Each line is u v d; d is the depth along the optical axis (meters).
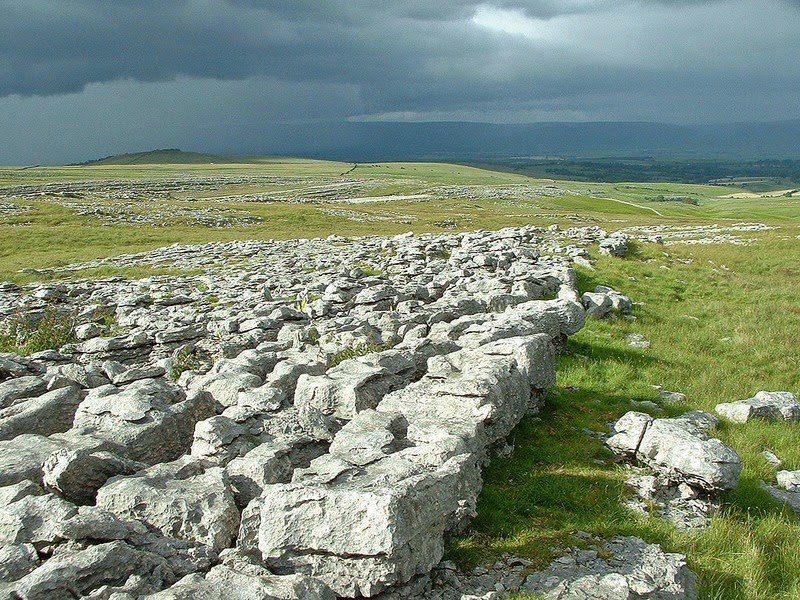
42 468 9.94
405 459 9.98
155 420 11.84
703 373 20.56
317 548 8.35
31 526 8.30
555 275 31.38
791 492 13.09
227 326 22.89
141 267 42.94
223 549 8.72
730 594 9.52
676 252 46.91
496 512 11.07
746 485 12.94
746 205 193.62
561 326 20.34
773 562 10.38
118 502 9.15
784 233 56.38
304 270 38.34
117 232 65.88
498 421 12.92
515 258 37.59
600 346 22.17
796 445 15.23
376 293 25.16
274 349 19.64
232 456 11.05
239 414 12.06
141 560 8.03
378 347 18.73
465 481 9.95
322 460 9.91
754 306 30.95
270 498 8.60
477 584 9.18
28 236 61.62
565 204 152.50
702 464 11.75
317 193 166.75
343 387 13.11
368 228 79.81
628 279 35.59
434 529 8.95
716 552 10.46
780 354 23.23
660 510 11.68
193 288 33.34
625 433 13.30
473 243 43.69
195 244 56.62
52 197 97.75
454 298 24.11
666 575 9.45
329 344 19.30
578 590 8.90
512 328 17.73
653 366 20.77
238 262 43.38
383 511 8.05
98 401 12.40
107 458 10.05
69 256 50.97
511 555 9.89
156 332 22.48
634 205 167.25
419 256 39.53
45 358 20.14
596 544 10.28
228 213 85.94
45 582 7.14
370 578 8.09
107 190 149.00
